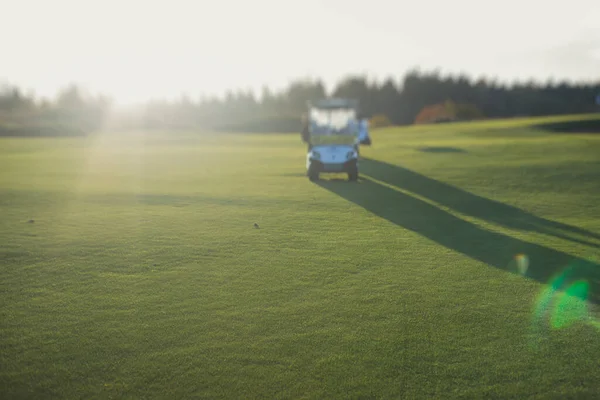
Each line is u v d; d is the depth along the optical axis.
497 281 5.13
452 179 13.68
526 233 7.36
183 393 3.08
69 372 3.32
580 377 3.24
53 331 3.93
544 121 42.22
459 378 3.23
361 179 13.84
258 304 4.48
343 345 3.68
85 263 5.74
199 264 5.71
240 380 3.21
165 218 8.34
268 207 9.44
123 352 3.58
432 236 7.14
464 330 3.93
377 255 6.10
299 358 3.48
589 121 40.00
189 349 3.62
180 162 19.47
